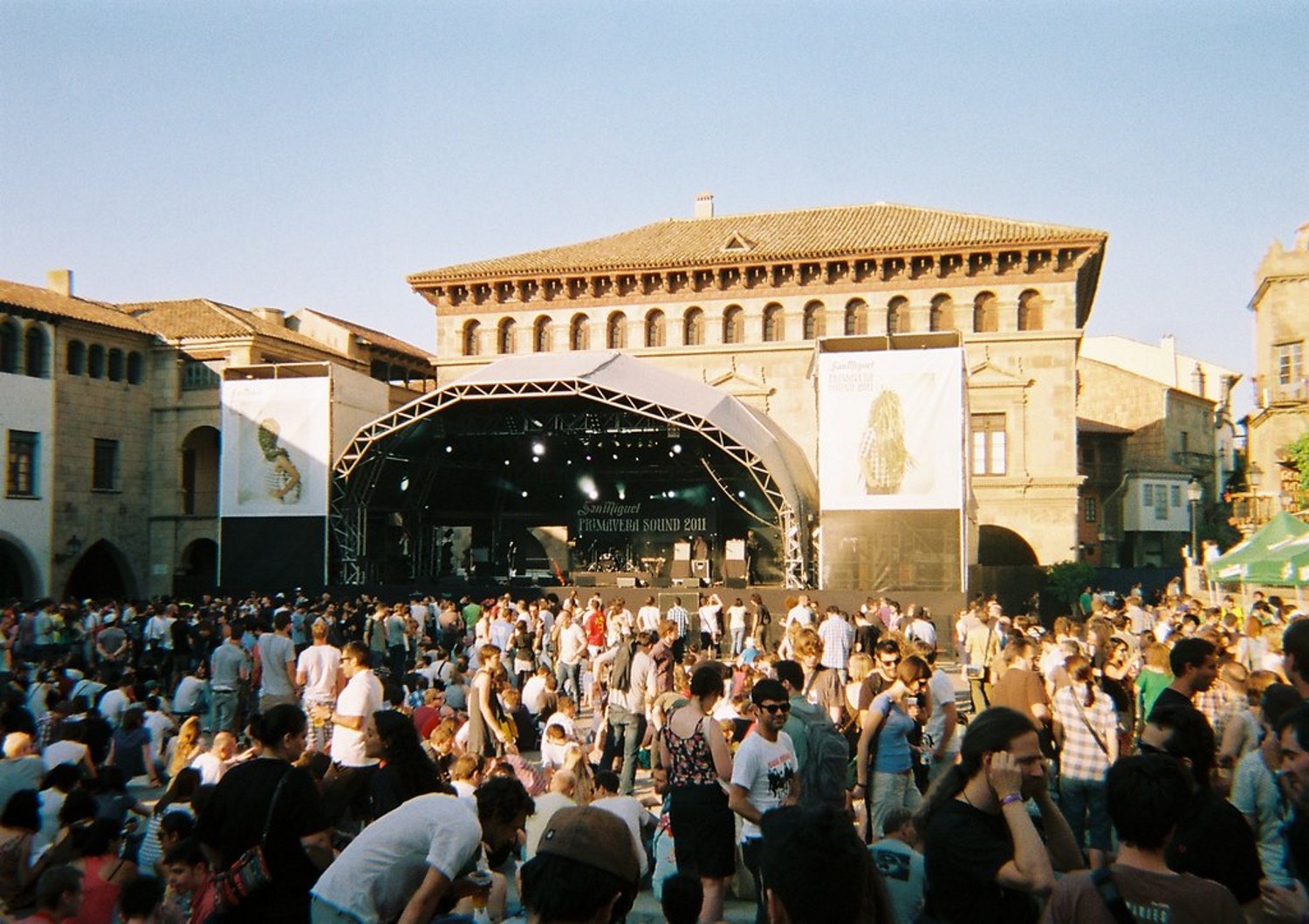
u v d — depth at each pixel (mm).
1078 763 10133
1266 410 48406
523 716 18750
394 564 42750
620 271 49344
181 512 50125
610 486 47656
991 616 25562
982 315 46875
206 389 50281
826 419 35281
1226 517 65812
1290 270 48219
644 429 38438
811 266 47875
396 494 43250
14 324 43438
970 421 46062
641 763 17391
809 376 41719
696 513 45969
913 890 6379
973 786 4770
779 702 7902
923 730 10742
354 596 38062
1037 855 4422
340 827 8992
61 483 45406
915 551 34312
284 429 39750
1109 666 13578
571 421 39438
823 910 3279
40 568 44125
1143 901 4207
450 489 47031
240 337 50156
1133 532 63594
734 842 8359
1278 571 23047
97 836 7906
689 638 35375
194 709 18281
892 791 9656
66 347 46156
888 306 47438
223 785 5582
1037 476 45031
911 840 6762
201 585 49188
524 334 51219
